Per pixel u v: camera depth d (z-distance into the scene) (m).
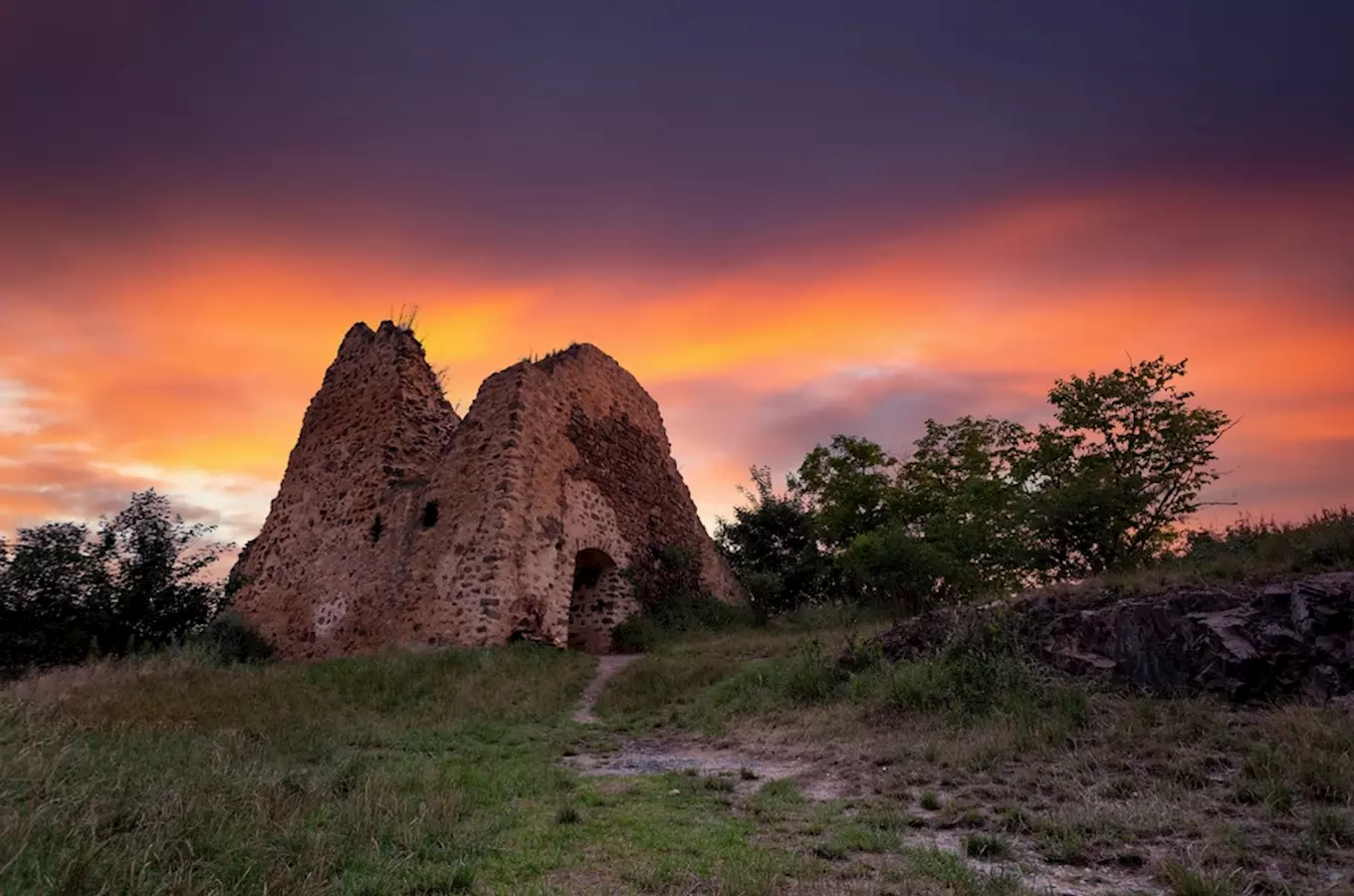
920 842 5.08
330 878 4.13
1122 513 14.72
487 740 9.05
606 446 20.95
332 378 23.62
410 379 21.09
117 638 16.14
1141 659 7.77
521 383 17.97
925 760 7.05
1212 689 7.15
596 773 7.59
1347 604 6.99
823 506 25.92
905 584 16.39
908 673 8.92
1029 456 19.02
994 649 8.79
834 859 4.73
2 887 3.36
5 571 15.41
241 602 21.23
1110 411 18.08
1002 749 6.84
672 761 8.12
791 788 6.53
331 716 9.45
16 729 6.35
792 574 23.75
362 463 20.25
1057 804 5.61
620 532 20.03
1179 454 17.31
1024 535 15.80
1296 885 4.14
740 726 9.28
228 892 3.76
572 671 13.38
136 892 3.52
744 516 26.44
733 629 18.97
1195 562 9.46
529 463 17.28
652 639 17.91
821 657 10.62
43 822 4.08
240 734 7.65
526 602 15.93
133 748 6.39
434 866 4.42
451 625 15.48
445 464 18.17
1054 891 4.19
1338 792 5.17
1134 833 4.94
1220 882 4.11
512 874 4.38
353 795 5.54
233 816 4.79
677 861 4.61
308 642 18.72
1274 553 8.84
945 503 23.53
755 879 4.16
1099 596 8.95
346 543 19.30
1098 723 7.06
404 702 10.65
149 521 17.73
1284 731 6.08
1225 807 5.26
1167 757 6.19
